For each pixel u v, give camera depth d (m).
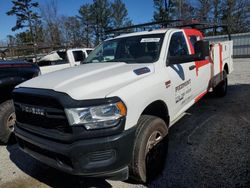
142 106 2.76
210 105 6.30
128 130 2.52
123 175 2.57
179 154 3.75
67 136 2.42
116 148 2.41
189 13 42.62
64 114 2.41
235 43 22.48
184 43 4.30
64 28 45.62
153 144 3.01
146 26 5.12
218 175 3.13
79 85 2.62
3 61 4.87
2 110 4.37
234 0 40.94
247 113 5.43
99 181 3.20
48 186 3.21
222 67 6.42
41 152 2.76
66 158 2.46
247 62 17.53
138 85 2.81
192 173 3.22
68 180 3.31
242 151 3.70
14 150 4.35
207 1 42.59
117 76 2.89
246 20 41.34
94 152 2.37
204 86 4.97
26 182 3.33
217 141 4.11
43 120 2.65
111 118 2.41
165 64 3.50
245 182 2.95
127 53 3.94
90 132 2.37
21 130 2.95
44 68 9.04
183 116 5.54
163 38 3.78
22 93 2.77
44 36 43.62
